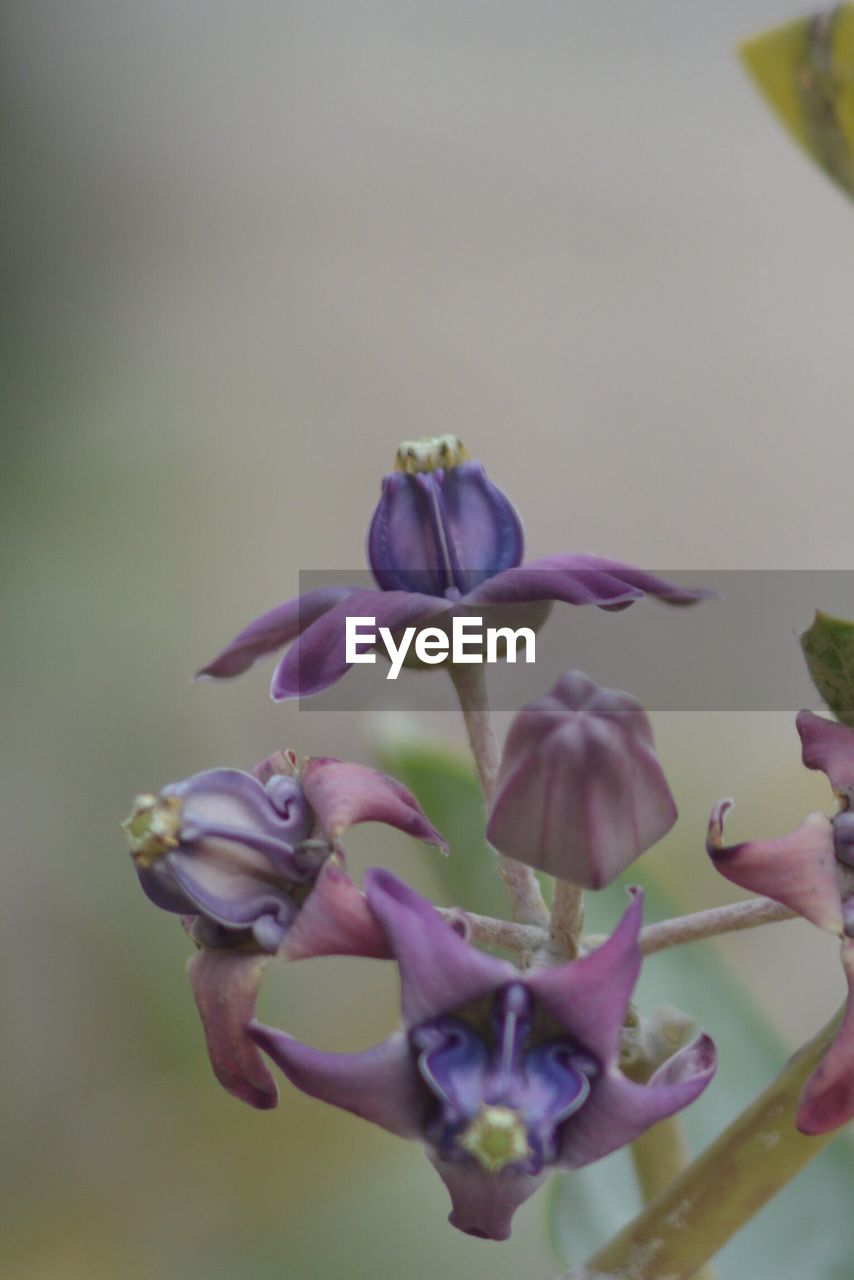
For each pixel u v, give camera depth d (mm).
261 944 300
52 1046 461
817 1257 358
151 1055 457
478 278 1033
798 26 307
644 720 290
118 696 558
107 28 1027
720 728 472
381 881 286
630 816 289
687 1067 290
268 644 315
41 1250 438
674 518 885
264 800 302
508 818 290
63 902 487
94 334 846
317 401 926
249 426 890
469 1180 283
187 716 571
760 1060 374
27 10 979
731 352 975
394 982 458
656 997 375
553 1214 357
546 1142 282
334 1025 454
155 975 464
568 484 903
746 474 903
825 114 312
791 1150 302
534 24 1227
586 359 971
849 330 992
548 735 288
